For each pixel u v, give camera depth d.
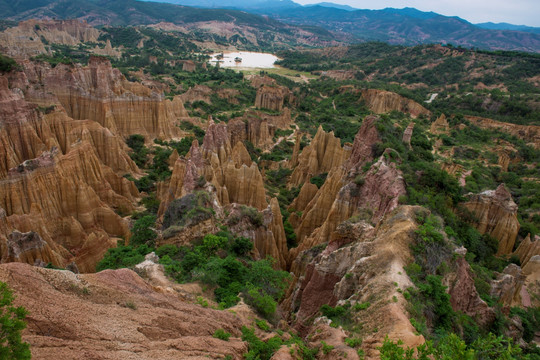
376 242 28.28
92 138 68.75
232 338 21.55
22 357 12.16
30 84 72.62
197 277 29.42
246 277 31.72
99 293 19.23
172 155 78.62
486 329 28.14
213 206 40.66
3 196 44.03
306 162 75.19
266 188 71.44
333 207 42.66
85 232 49.44
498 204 45.31
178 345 18.11
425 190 41.56
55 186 48.47
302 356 21.48
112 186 61.44
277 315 29.64
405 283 24.02
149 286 23.50
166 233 35.22
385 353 16.17
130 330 17.62
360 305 23.45
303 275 35.28
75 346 15.05
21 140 57.19
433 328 23.27
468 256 35.34
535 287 38.88
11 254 34.81
